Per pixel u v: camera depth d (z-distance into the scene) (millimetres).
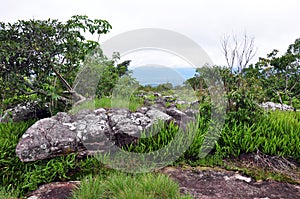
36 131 4297
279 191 3793
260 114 5449
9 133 4930
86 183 3389
